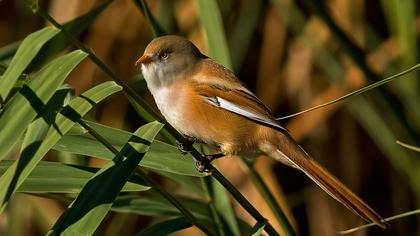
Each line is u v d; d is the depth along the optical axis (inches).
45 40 229.6
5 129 218.7
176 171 274.1
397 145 446.3
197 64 328.2
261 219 267.0
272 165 511.8
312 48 486.3
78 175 266.2
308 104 498.3
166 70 325.1
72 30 318.3
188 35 506.9
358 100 469.4
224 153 324.2
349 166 502.0
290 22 491.2
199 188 336.5
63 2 506.6
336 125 500.4
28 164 215.3
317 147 502.3
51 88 226.5
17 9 526.0
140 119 520.7
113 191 225.0
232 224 325.1
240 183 469.4
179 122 327.3
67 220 221.0
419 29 462.6
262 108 321.1
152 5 520.7
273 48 511.2
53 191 260.2
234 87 323.0
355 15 495.2
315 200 504.7
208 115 321.1
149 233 275.9
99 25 516.7
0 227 513.7
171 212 330.6
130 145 235.9
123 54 516.7
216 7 351.6
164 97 327.6
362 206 289.7
